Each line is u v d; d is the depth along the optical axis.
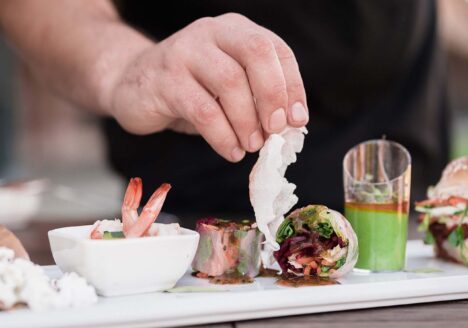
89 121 3.90
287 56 0.62
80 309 0.53
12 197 0.87
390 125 0.97
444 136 1.05
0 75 2.79
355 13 0.94
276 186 0.62
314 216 0.63
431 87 1.01
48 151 4.14
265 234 0.62
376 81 0.97
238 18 0.65
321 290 0.57
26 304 0.54
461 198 0.69
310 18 0.94
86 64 0.83
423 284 0.58
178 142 0.96
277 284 0.61
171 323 0.53
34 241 0.80
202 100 0.62
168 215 0.89
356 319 0.55
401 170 0.69
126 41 0.83
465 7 1.74
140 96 0.70
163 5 0.95
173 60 0.64
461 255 0.68
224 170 0.96
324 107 0.96
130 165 0.99
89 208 0.99
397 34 0.96
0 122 2.87
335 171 0.96
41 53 0.91
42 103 3.93
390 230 0.66
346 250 0.63
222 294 0.56
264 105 0.60
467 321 0.55
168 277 0.58
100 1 0.94
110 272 0.56
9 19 0.93
